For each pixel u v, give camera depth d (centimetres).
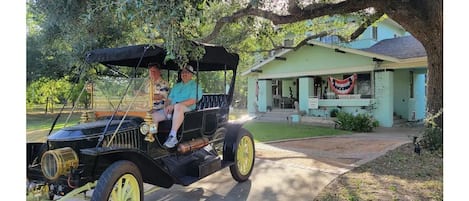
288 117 1561
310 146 869
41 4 644
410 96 1614
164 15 339
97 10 509
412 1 719
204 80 1147
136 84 426
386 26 1800
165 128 450
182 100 470
